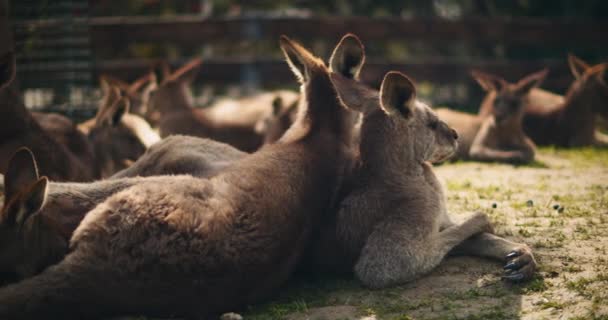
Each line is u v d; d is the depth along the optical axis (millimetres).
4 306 10406
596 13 51875
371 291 13258
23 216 11219
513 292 12586
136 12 47969
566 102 31844
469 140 28078
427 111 15086
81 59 32844
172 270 11109
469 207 18062
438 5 57344
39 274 11070
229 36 38719
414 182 14273
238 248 11656
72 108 32156
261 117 29406
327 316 12188
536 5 53281
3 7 19281
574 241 14789
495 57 53125
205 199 11812
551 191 19859
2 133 17859
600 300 11766
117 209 11219
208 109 32906
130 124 22984
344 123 15055
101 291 10852
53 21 31812
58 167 18594
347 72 15805
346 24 39969
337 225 13953
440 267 14008
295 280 14250
